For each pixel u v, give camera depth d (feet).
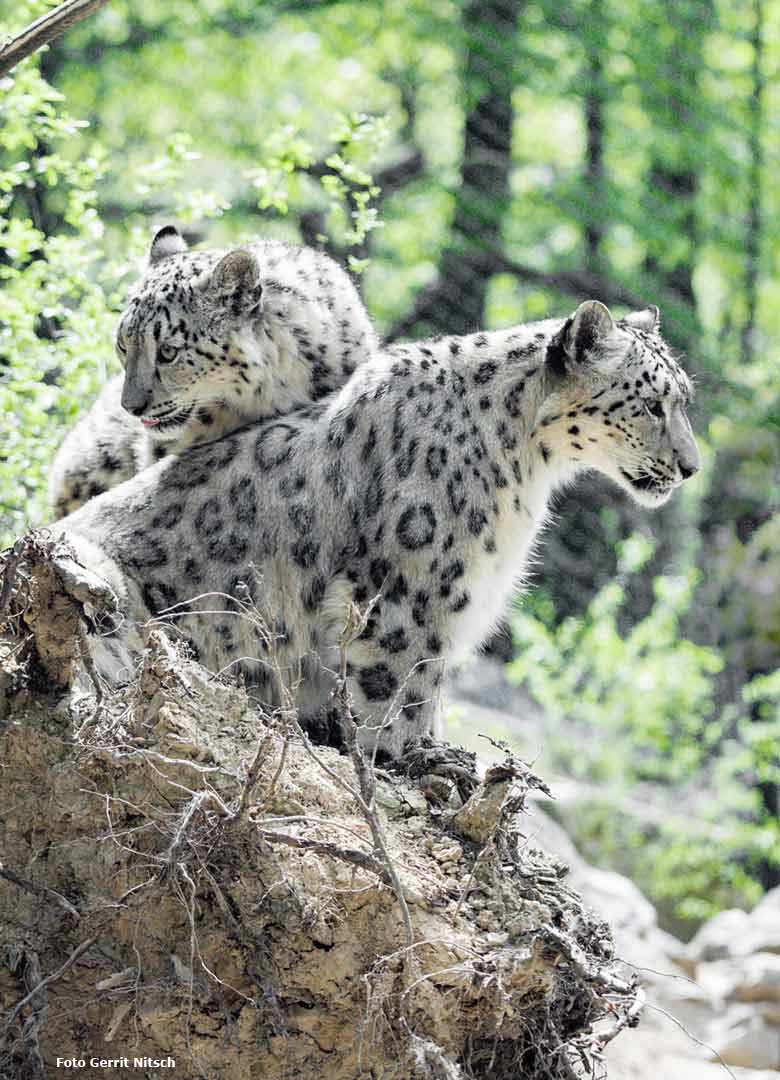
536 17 82.48
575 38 81.66
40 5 46.44
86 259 45.27
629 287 83.35
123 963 25.52
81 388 43.60
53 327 49.90
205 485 33.22
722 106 85.61
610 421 34.65
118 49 95.61
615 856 65.10
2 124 51.39
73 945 25.61
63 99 45.85
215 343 36.27
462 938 25.25
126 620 31.19
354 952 25.31
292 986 25.27
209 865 24.93
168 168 47.75
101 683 26.73
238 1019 25.27
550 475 35.06
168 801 25.40
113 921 25.49
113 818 25.67
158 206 78.64
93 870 25.73
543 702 69.92
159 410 36.55
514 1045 26.05
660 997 49.24
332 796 26.50
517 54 81.76
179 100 97.30
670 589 72.18
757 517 79.56
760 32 90.22
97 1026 25.54
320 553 32.96
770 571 78.13
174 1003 25.16
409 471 32.91
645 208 84.17
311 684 33.24
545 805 64.80
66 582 25.63
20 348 43.65
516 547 34.37
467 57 83.97
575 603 80.18
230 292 36.32
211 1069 25.36
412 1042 24.17
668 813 69.21
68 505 38.91
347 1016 25.34
